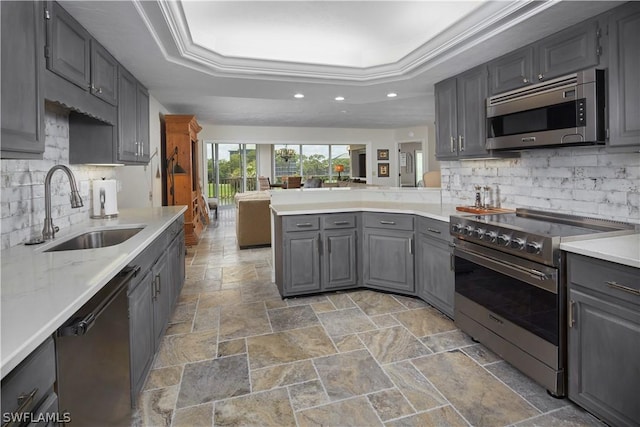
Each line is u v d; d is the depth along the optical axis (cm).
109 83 258
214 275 430
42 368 92
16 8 132
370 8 269
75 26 204
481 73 292
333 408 185
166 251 269
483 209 305
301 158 1267
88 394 122
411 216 329
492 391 196
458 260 262
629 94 186
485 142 286
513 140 253
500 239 216
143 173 457
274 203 399
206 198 884
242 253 547
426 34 311
